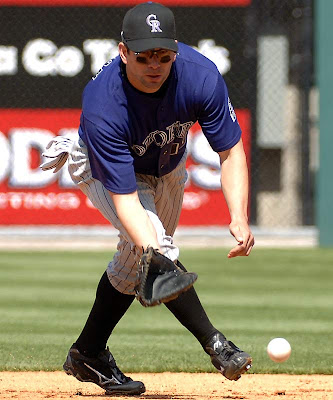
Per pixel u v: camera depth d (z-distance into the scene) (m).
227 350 14.12
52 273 37.00
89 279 35.28
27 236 46.06
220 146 14.18
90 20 46.38
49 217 46.59
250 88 46.69
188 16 46.41
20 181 46.41
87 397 15.73
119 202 13.62
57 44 46.41
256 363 19.52
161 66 12.88
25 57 46.44
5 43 46.56
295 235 46.78
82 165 14.79
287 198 55.62
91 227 46.69
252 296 31.19
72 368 15.99
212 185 45.66
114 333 24.19
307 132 53.47
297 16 52.44
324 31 44.97
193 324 14.23
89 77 46.47
